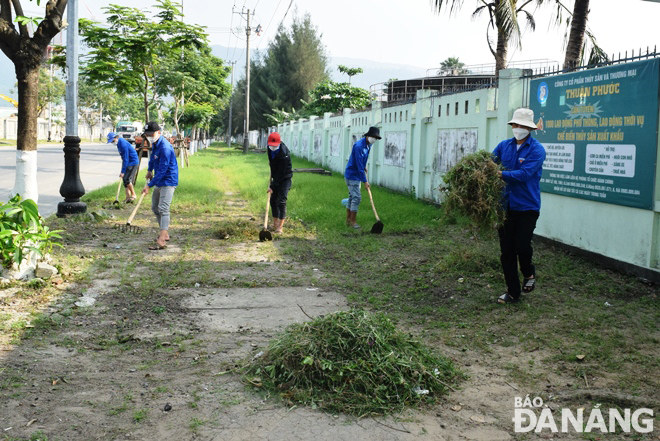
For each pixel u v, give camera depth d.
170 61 23.33
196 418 3.58
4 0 9.01
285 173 9.71
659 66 6.55
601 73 7.57
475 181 5.79
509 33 13.34
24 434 3.35
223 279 6.89
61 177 19.72
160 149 8.34
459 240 9.24
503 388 4.07
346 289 6.61
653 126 6.66
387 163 17.61
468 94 11.70
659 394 3.95
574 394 3.95
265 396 3.87
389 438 3.40
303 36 59.78
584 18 12.63
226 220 11.34
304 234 9.90
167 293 6.29
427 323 5.45
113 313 5.61
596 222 7.82
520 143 5.87
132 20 15.76
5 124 60.12
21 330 5.03
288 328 4.62
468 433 3.48
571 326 5.31
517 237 5.84
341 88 41.53
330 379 3.90
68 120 10.89
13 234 6.22
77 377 4.16
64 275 6.69
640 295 6.30
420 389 3.94
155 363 4.43
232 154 42.88
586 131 7.90
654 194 6.69
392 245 8.99
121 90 16.83
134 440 3.33
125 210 12.29
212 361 4.47
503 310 5.77
